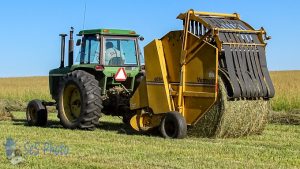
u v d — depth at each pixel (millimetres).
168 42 11578
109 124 14555
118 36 13250
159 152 9031
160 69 11602
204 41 10875
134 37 13492
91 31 13172
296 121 15125
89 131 12234
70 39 14242
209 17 11508
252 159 8469
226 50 10859
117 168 7512
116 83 13227
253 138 11312
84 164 7809
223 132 10891
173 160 8242
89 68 13117
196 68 11039
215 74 10688
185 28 11180
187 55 11180
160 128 11312
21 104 21938
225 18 11891
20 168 7520
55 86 14438
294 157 8703
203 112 10914
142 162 8008
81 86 12531
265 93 11430
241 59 11109
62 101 13086
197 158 8445
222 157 8609
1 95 27359
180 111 11273
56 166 7684
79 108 12945
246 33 11430
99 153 8875
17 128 12734
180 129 10875
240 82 10883
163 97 11562
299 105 18500
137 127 12125
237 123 11008
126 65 13289
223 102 10641
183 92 11242
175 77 11469
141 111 12039
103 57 13016
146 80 11883
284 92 19688
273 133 12289
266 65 11641
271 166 7832
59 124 14555
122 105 12875
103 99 12969
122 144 9992
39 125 13898
